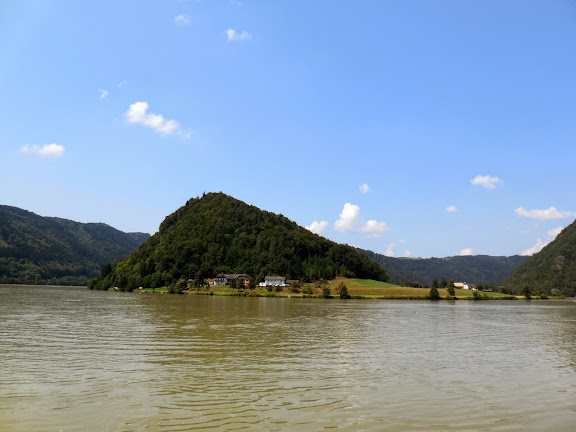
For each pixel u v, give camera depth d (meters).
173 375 28.77
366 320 73.69
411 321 74.25
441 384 27.80
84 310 82.94
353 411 21.89
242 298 167.00
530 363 36.22
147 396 23.81
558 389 27.25
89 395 23.84
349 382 27.78
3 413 20.67
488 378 29.89
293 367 32.16
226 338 46.69
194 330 53.28
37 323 58.06
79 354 35.84
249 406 22.33
